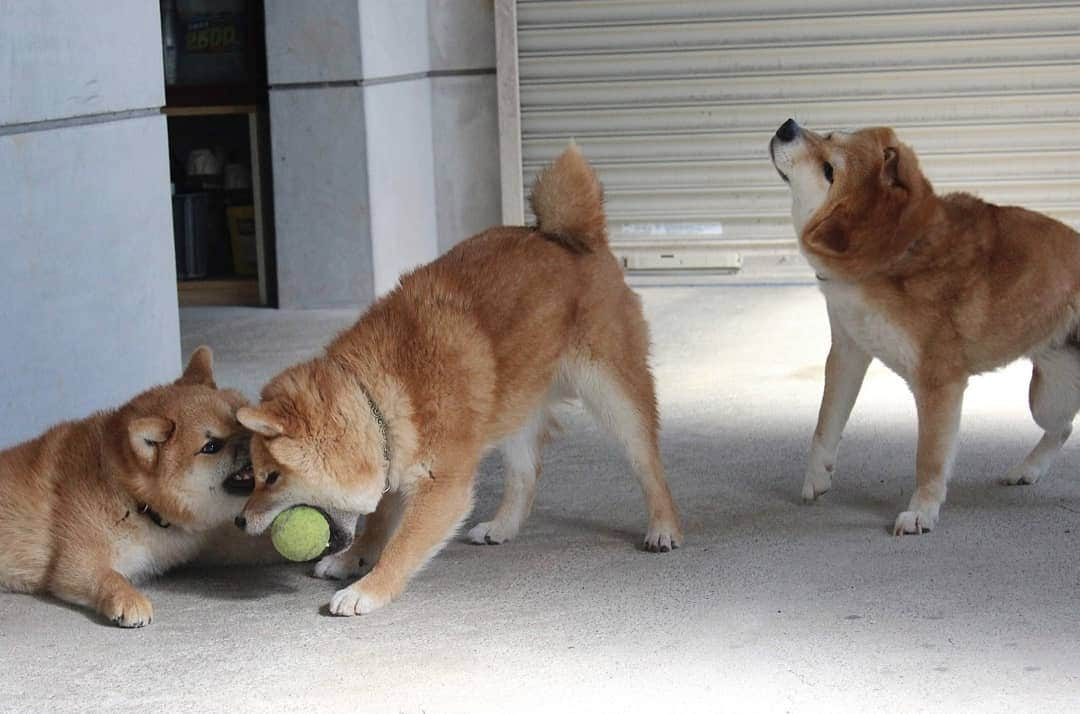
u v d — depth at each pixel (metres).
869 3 10.35
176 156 11.25
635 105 10.83
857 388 5.45
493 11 11.02
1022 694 3.60
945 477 5.14
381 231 10.12
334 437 4.24
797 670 3.80
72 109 5.88
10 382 5.42
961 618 4.16
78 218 5.90
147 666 4.00
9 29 5.43
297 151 9.91
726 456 6.17
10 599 4.64
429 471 4.50
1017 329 5.13
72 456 4.59
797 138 5.19
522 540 5.15
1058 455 6.05
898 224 5.01
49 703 3.75
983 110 10.36
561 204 4.99
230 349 8.70
